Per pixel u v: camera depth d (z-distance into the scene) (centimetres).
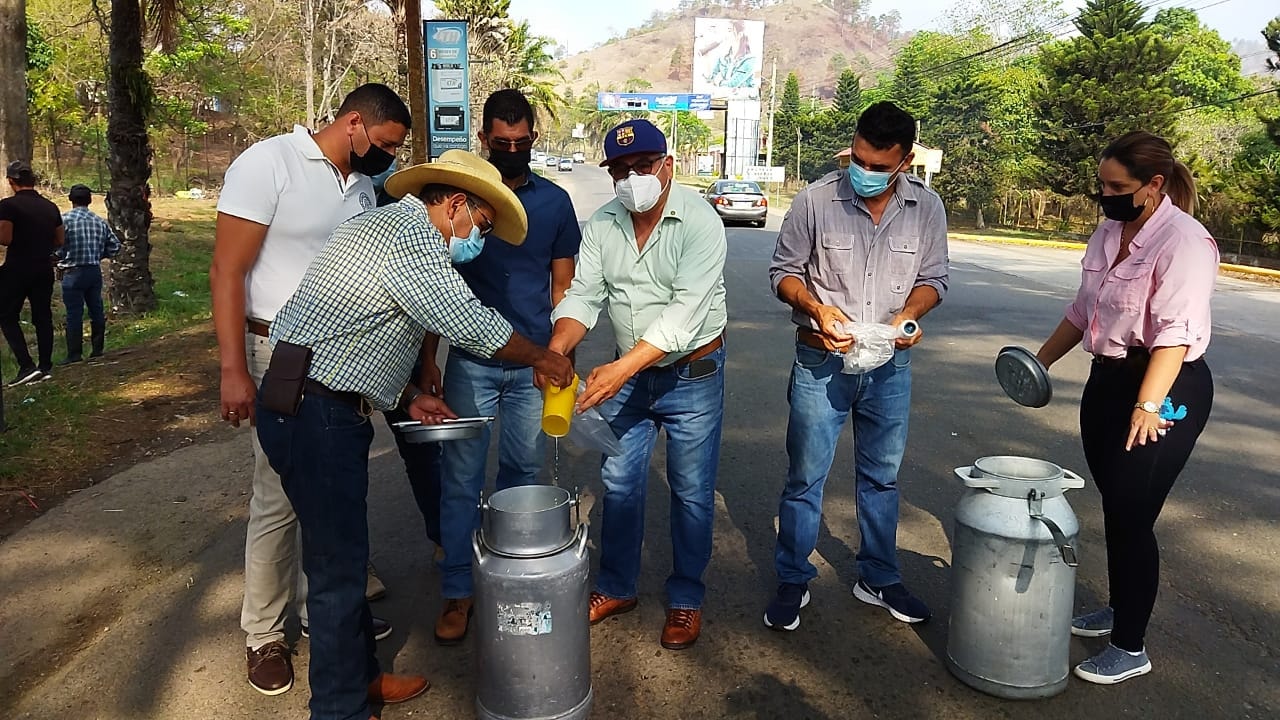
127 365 774
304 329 245
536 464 353
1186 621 342
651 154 284
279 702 292
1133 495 286
